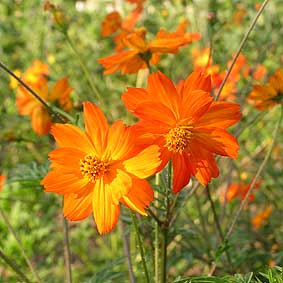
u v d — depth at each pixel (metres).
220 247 0.45
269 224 0.68
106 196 0.34
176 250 0.65
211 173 0.35
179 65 0.84
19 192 0.79
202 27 0.81
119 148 0.34
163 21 0.84
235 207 0.74
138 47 0.45
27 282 0.46
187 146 0.35
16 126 0.77
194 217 0.70
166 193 0.40
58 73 0.91
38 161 0.76
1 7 1.08
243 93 0.62
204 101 0.34
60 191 0.34
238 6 0.80
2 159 0.89
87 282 0.47
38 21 1.02
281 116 0.47
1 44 1.04
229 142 0.35
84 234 0.77
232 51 0.77
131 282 0.48
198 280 0.36
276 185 0.72
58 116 0.44
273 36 0.78
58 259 0.77
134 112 0.34
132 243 0.67
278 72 0.45
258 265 0.63
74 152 0.34
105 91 0.82
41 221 0.78
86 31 0.99
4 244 0.74
